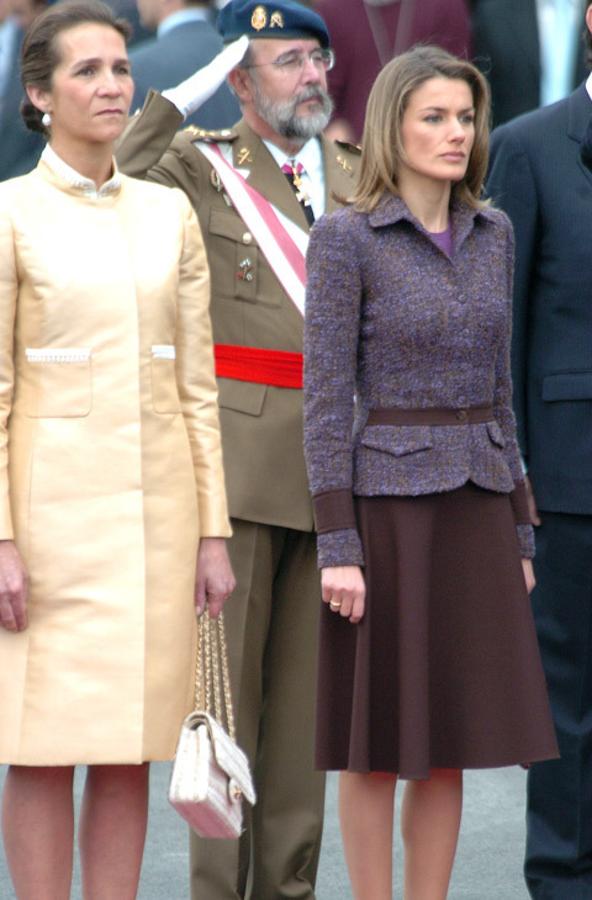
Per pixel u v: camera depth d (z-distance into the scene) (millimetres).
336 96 28406
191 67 26016
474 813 22078
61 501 15312
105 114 15453
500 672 16016
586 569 18062
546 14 29438
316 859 18234
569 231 17812
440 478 15812
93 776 15930
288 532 17922
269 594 17922
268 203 17953
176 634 15609
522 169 18000
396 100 15984
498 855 20750
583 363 17812
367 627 15914
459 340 15883
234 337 17781
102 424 15352
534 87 29453
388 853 16469
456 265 16016
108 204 15617
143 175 17562
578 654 18203
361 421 16062
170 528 15594
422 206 16156
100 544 15336
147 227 15734
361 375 16078
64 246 15375
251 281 17797
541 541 18234
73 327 15312
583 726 18219
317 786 18125
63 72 15453
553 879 18344
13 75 31016
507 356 16453
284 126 17875
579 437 17859
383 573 15914
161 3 26297
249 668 17812
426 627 15828
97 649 15336
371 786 16375
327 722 16219
